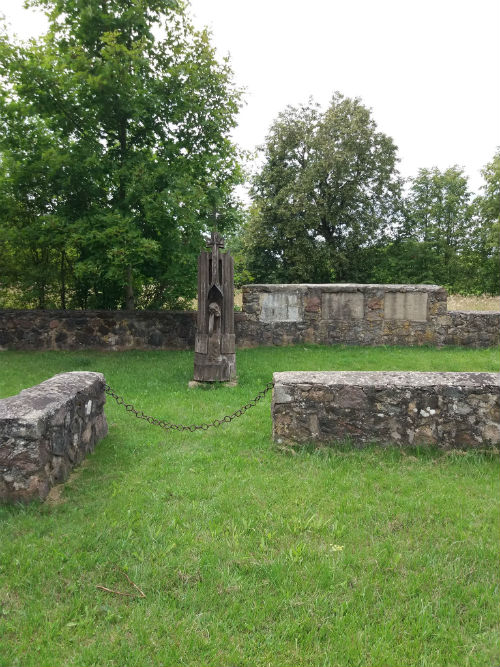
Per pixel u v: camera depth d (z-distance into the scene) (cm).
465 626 244
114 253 1003
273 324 1278
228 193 1309
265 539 321
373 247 2252
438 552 305
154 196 1049
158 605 259
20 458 368
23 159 1109
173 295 1342
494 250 2284
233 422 590
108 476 428
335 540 320
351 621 246
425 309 1259
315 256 2050
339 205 2120
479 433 469
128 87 1014
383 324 1268
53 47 1049
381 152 2117
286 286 1273
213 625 244
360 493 386
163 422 561
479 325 1243
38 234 1083
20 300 1387
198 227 1095
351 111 2088
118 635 239
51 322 1225
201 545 313
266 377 866
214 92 1134
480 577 281
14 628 241
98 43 1075
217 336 820
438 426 472
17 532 331
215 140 1182
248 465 449
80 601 262
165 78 1095
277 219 2105
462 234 2453
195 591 269
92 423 502
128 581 278
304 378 494
